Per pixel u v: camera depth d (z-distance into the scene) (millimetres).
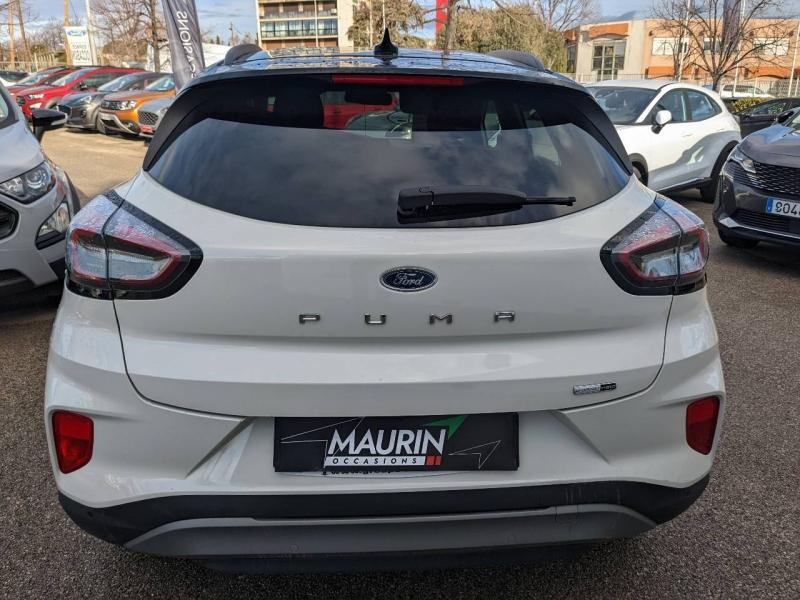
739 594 2215
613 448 1794
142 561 2326
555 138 2037
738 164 6129
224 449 1699
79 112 16688
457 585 2246
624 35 53344
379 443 1710
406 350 1688
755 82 46500
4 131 4441
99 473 1744
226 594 2182
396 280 1649
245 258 1637
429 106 2006
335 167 1835
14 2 43094
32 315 4691
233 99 2021
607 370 1748
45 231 4035
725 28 25984
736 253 6746
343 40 79000
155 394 1679
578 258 1720
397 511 1709
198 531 1708
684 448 1898
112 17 34156
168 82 16625
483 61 2330
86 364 1721
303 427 1691
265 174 1817
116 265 1700
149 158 2049
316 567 1777
